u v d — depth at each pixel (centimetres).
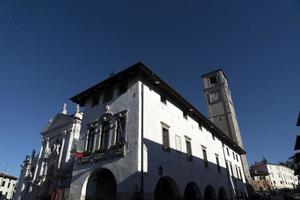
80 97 2519
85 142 2155
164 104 2284
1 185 6588
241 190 3625
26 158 4269
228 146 3831
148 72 2067
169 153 2025
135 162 1645
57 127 3966
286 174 9700
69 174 2828
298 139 1716
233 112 5338
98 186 1972
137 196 1502
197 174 2361
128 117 1920
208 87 5684
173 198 2133
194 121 2814
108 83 2269
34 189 3512
